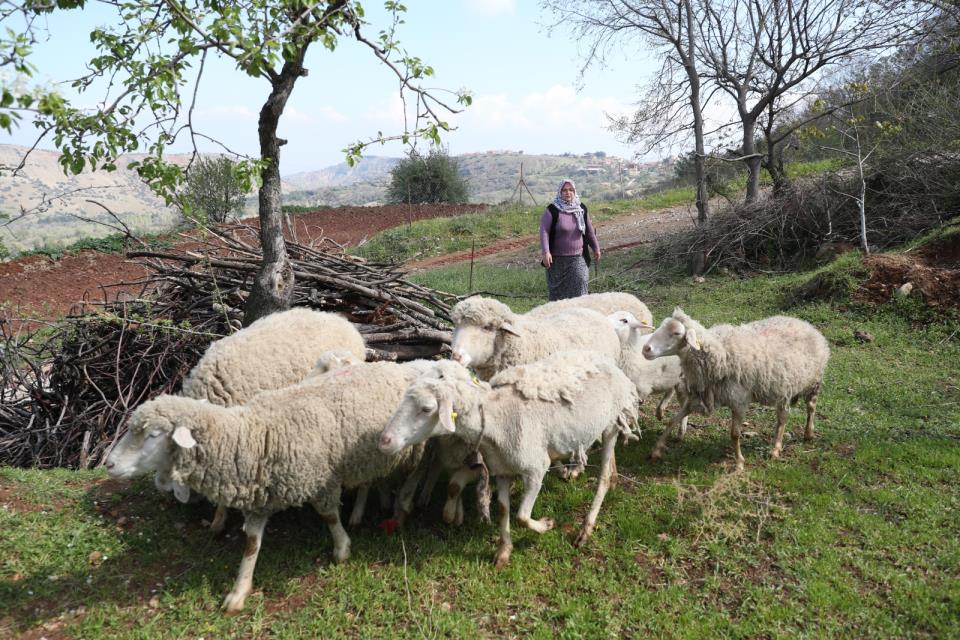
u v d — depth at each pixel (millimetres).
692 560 4176
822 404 6457
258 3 4891
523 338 5242
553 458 4383
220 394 4648
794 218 12625
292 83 5906
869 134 12758
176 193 5238
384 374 4398
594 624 3602
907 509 4520
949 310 8430
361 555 4230
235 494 3816
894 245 11297
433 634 3549
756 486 4949
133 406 6336
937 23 11953
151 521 4523
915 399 6410
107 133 4578
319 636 3600
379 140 5441
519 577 4012
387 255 19719
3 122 2924
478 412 4035
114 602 3809
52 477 5023
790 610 3643
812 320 9133
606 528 4539
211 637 3602
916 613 3551
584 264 7816
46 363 7234
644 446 5840
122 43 5000
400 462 4348
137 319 6207
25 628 3602
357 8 5340
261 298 6141
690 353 5289
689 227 14859
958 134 11555
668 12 13312
